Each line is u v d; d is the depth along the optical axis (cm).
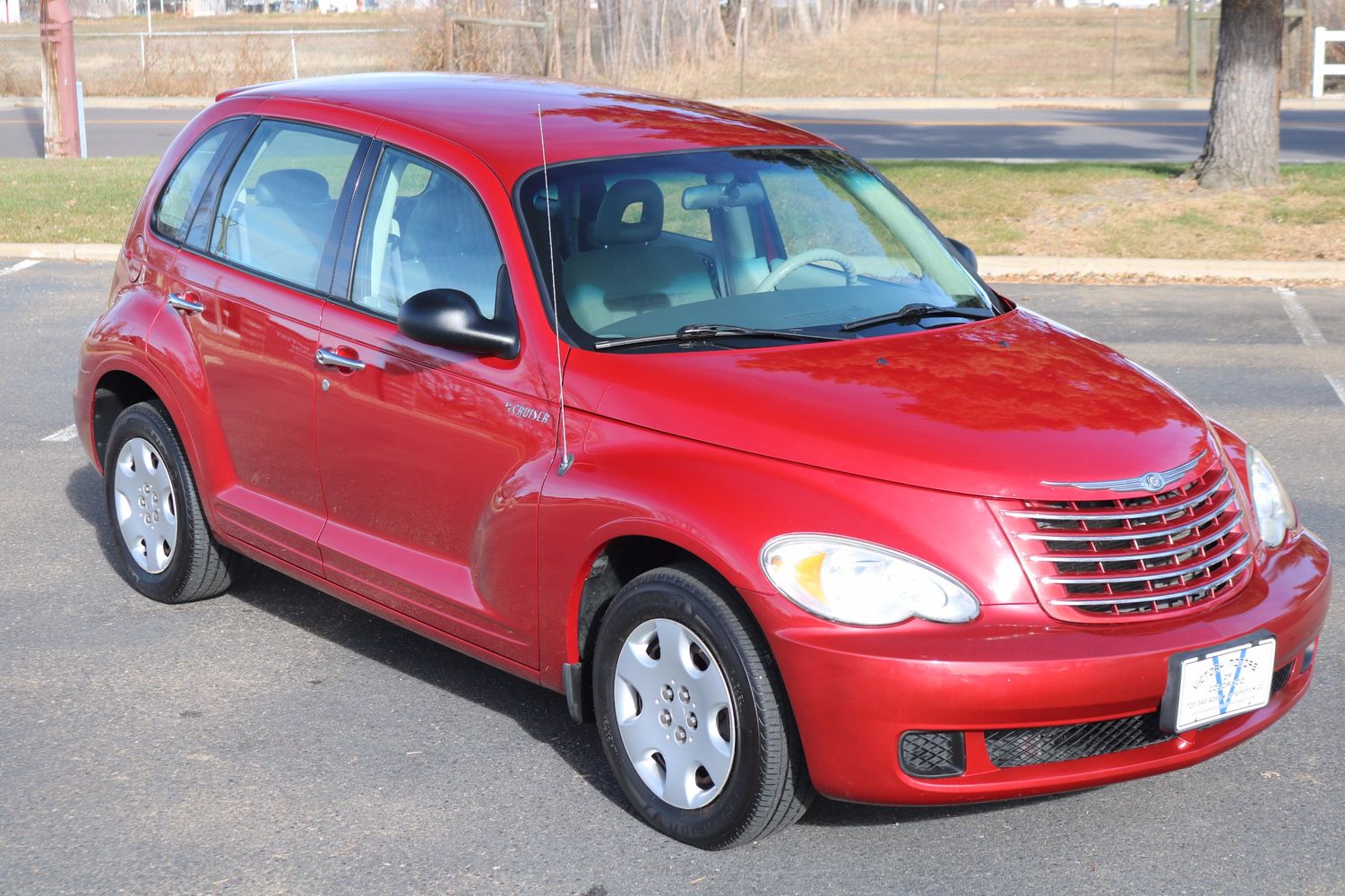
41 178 1802
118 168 1900
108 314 593
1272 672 391
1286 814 425
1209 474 408
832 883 385
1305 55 3000
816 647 361
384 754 460
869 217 521
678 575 392
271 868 392
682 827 401
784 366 420
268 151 543
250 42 3503
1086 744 381
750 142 523
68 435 838
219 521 552
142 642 547
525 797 432
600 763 455
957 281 512
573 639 427
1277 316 1165
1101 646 364
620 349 429
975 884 385
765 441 388
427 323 428
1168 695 370
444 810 424
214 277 542
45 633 555
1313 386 944
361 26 4541
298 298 505
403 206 483
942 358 434
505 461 436
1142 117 2686
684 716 397
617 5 3180
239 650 542
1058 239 1441
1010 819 421
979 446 383
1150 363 1009
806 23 4191
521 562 432
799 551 368
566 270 442
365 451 483
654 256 457
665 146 497
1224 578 395
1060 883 387
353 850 401
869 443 381
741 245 477
